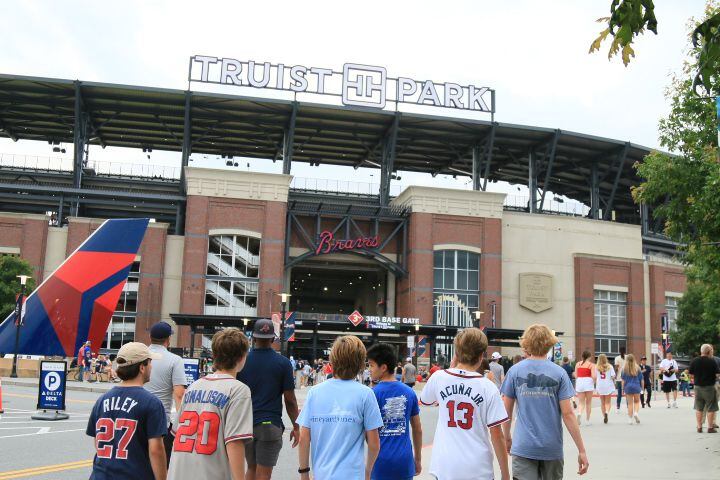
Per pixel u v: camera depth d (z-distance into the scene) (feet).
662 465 39.73
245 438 17.56
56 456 43.11
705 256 61.21
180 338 194.70
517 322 220.23
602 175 263.29
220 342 18.67
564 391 22.89
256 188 206.90
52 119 229.25
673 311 245.65
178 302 200.95
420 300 209.97
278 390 26.11
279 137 239.09
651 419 72.43
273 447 25.61
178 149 254.88
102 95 207.51
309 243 213.05
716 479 34.88
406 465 21.91
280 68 219.00
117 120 227.81
